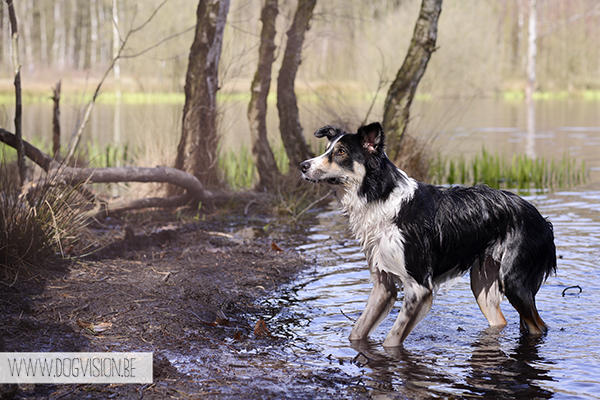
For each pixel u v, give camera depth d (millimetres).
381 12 31312
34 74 34219
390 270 4156
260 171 10008
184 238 7020
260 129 10000
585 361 3811
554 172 11914
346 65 24375
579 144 15969
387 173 4191
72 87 30547
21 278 4898
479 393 3367
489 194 4359
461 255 4293
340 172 4211
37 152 6852
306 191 9617
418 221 4125
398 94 9453
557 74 43250
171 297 4852
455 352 4004
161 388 3377
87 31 56125
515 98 38719
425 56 9312
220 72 9742
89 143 12836
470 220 4254
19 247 5055
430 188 4348
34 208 5246
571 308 4801
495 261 4402
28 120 20625
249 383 3494
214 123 9305
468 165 12000
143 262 5859
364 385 3490
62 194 5832
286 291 5383
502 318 4531
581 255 6277
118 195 9758
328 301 5117
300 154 9992
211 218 8414
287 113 10055
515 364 3775
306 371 3695
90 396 3232
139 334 4133
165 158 9250
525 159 11508
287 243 7098
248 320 4676
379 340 4262
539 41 46219
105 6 41500
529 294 4277
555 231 7352
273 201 9148
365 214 4207
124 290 4891
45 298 4574
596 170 12219
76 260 5586
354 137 4234
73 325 4156
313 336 4332
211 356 3893
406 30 25625
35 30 51219
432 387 3463
